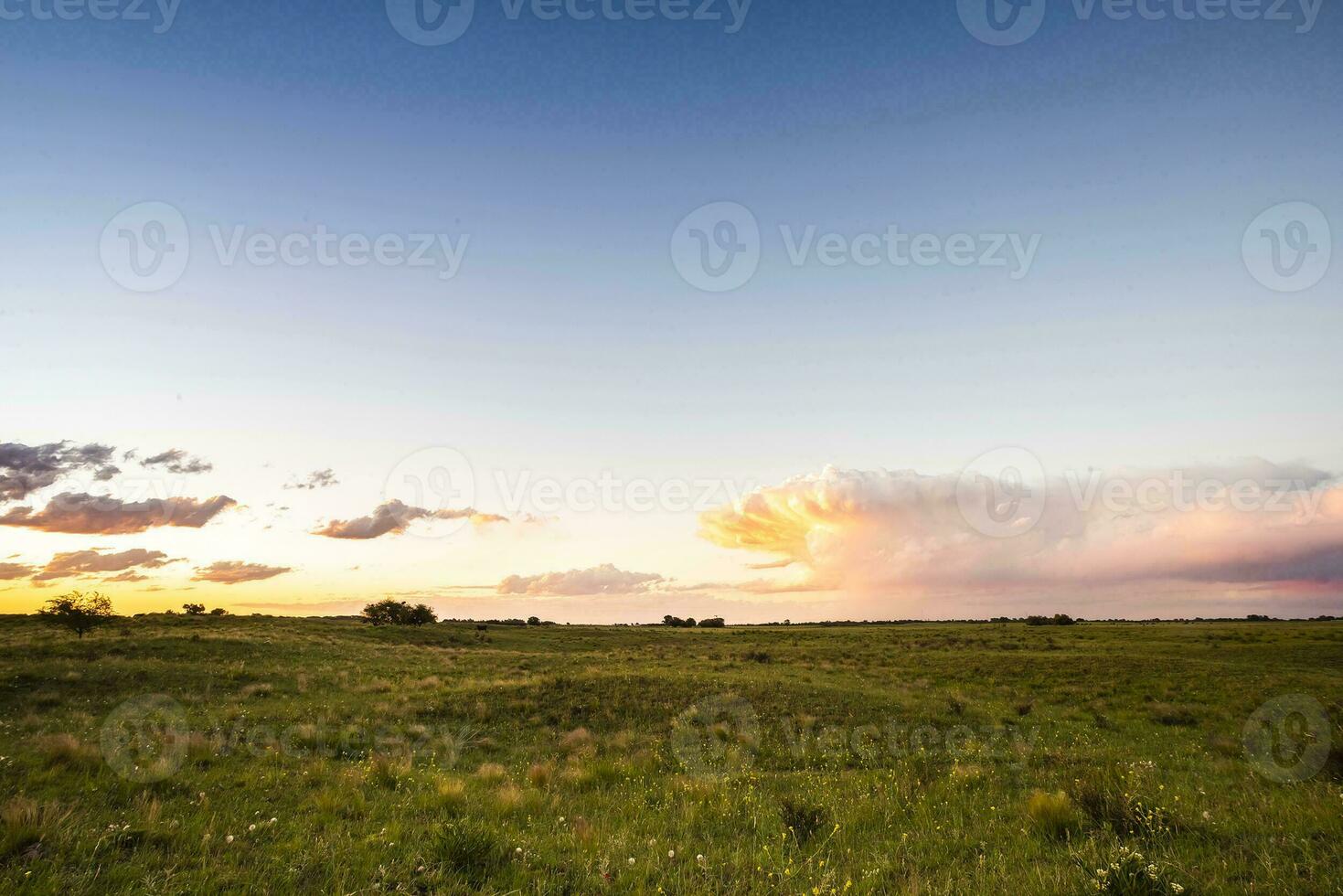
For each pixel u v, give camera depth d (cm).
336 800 962
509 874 685
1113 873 599
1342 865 654
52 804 811
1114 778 1010
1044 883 632
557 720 2214
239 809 927
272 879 654
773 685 2850
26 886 595
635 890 647
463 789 1061
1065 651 5456
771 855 748
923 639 7362
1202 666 4109
